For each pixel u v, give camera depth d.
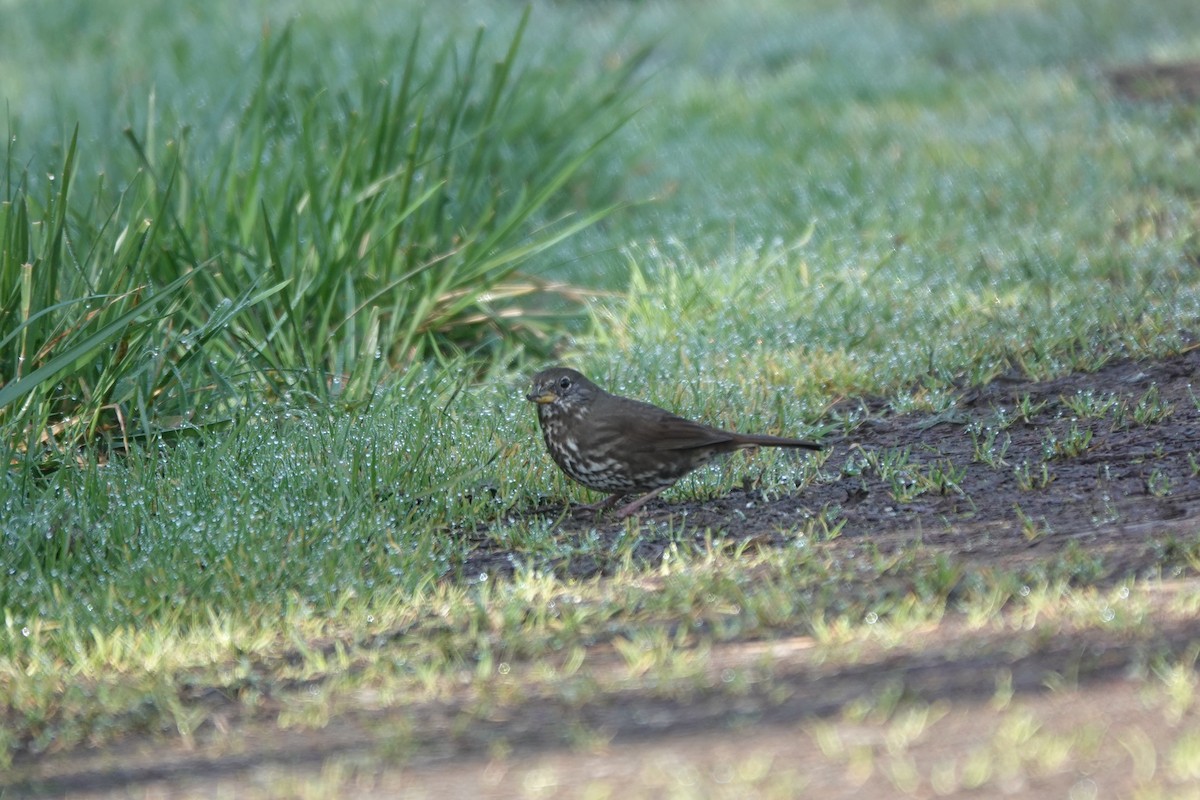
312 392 11.79
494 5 30.69
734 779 5.30
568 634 7.29
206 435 10.45
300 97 18.61
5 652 7.62
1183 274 14.33
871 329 13.30
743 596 7.52
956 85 25.75
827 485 9.84
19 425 10.10
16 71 25.17
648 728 5.94
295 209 13.91
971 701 5.83
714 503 9.72
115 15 28.17
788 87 26.17
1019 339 12.50
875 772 5.25
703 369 12.43
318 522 9.22
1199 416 10.32
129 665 7.40
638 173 20.75
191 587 8.34
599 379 12.27
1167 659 6.01
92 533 9.16
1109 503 8.66
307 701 6.68
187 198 14.01
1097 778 5.04
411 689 6.77
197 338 11.30
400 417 10.92
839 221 17.52
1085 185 18.31
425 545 8.89
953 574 7.43
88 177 16.86
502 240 15.04
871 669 6.30
